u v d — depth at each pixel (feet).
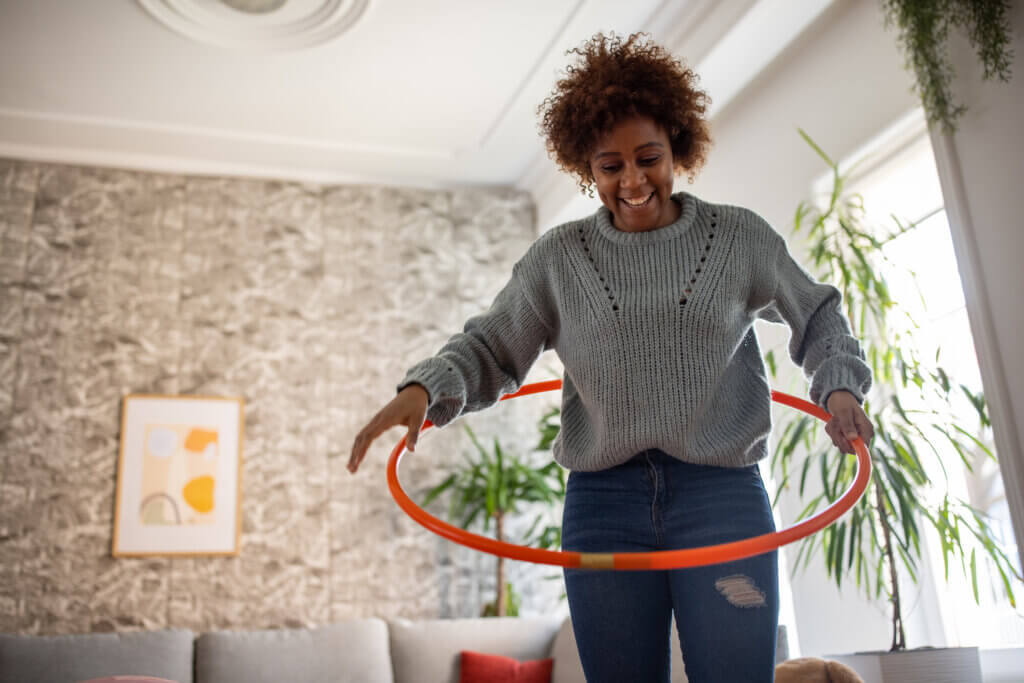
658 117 4.50
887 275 11.91
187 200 18.03
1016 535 8.92
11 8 13.53
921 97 10.05
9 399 16.07
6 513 15.51
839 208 11.88
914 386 11.28
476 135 17.85
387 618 16.71
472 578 17.46
